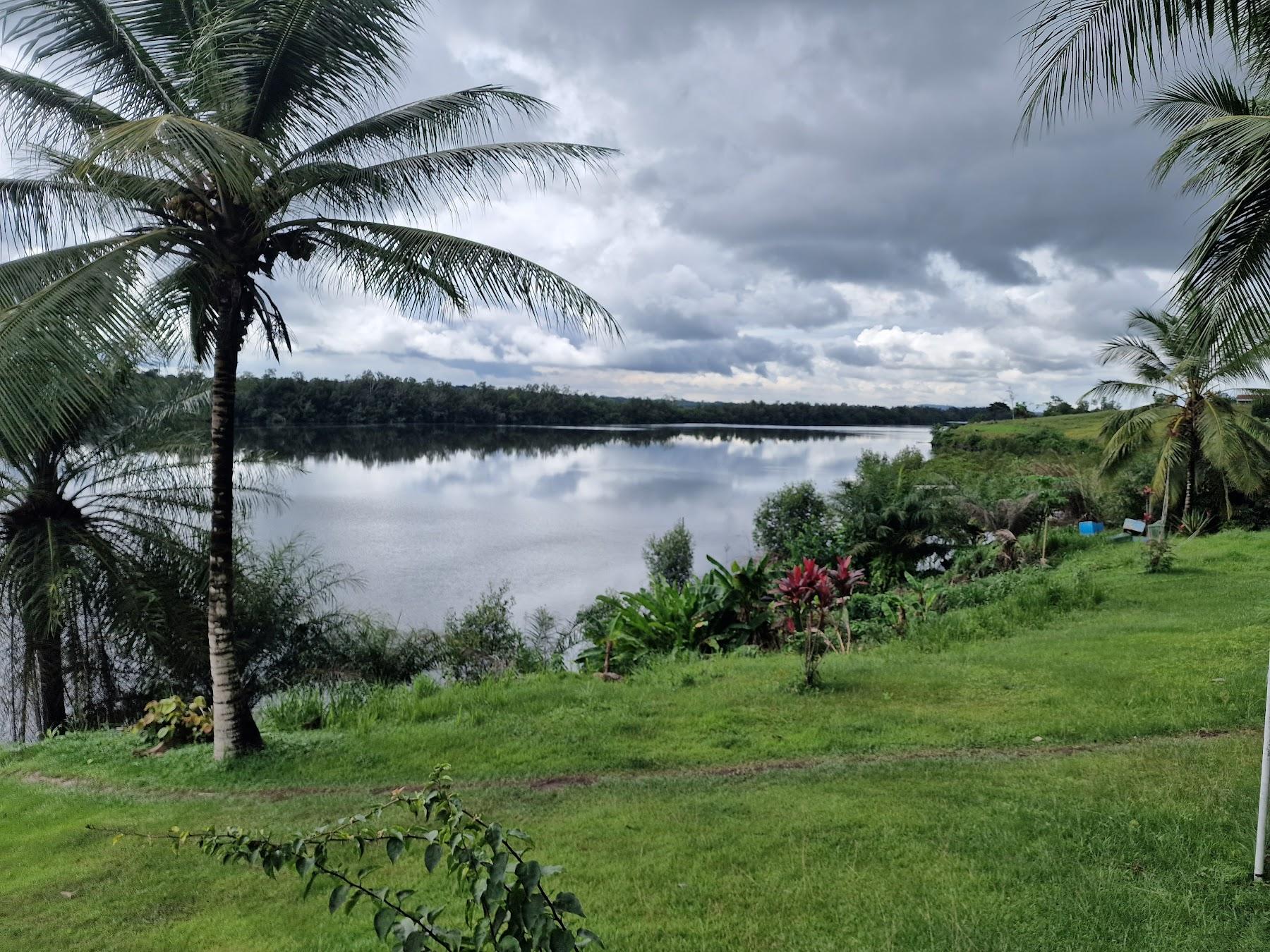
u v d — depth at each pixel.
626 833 5.28
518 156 8.12
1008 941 3.59
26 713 14.39
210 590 8.11
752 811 5.55
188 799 7.05
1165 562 15.26
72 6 7.05
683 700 9.08
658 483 74.69
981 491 26.05
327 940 4.18
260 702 15.19
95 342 6.04
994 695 8.29
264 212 7.61
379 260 8.01
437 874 4.86
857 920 3.91
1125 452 24.73
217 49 7.19
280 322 8.37
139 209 7.56
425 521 48.56
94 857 5.71
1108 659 9.26
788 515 32.66
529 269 7.82
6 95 7.64
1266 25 5.98
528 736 8.09
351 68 7.92
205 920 4.58
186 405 15.69
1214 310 6.48
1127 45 5.70
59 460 14.21
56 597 12.98
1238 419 22.59
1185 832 4.57
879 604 14.88
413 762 7.50
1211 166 7.12
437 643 16.58
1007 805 5.23
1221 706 7.16
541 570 34.31
